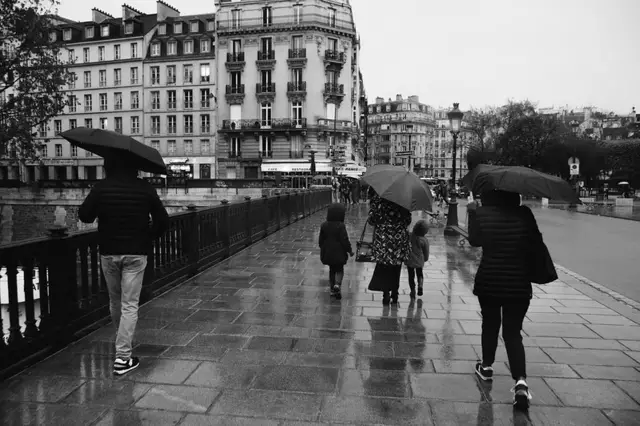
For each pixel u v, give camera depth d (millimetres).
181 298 6625
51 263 4496
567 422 3318
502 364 4328
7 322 4418
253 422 3266
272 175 52000
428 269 9000
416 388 3812
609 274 9188
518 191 3500
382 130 126875
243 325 5426
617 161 60469
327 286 7445
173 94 56531
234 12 53375
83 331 4969
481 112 67562
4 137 25859
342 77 53250
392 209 6184
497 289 3596
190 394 3666
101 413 3361
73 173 60406
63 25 60969
